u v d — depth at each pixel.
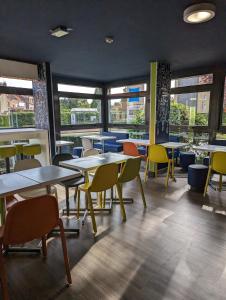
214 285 1.78
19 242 1.56
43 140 5.02
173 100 6.04
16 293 1.74
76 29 3.02
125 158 3.26
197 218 2.94
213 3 2.32
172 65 5.21
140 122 6.90
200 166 4.16
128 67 5.38
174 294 1.70
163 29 3.03
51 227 1.72
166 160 4.29
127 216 3.02
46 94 4.91
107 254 2.20
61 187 4.29
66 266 1.82
